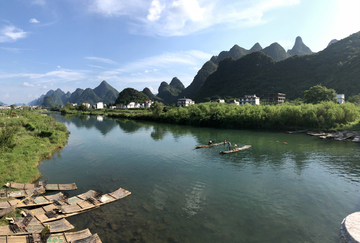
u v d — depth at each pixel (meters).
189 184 28.44
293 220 19.78
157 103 132.00
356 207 21.97
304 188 26.67
